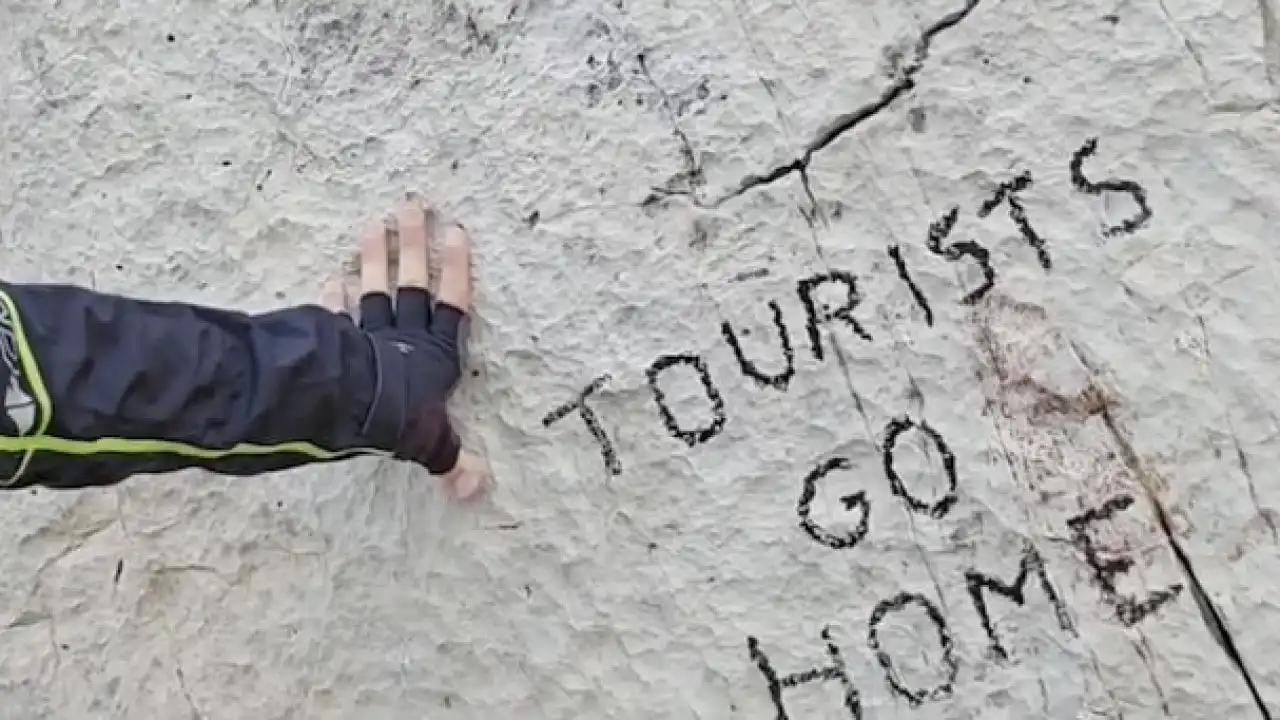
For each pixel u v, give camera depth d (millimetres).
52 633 1623
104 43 1602
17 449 1125
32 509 1622
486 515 1454
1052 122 1300
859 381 1351
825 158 1354
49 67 1621
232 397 1194
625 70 1414
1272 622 1242
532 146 1441
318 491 1525
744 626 1383
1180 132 1270
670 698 1404
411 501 1484
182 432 1180
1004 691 1312
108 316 1154
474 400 1453
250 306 1535
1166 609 1271
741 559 1384
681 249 1396
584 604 1431
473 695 1470
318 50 1523
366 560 1505
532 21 1449
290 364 1207
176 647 1580
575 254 1424
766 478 1376
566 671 1437
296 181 1526
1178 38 1268
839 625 1358
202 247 1558
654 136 1402
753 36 1375
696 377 1394
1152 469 1274
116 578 1603
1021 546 1308
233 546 1559
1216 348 1259
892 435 1343
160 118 1578
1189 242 1267
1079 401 1294
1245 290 1254
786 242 1367
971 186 1320
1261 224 1252
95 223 1599
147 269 1575
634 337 1408
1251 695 1249
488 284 1448
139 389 1151
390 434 1299
